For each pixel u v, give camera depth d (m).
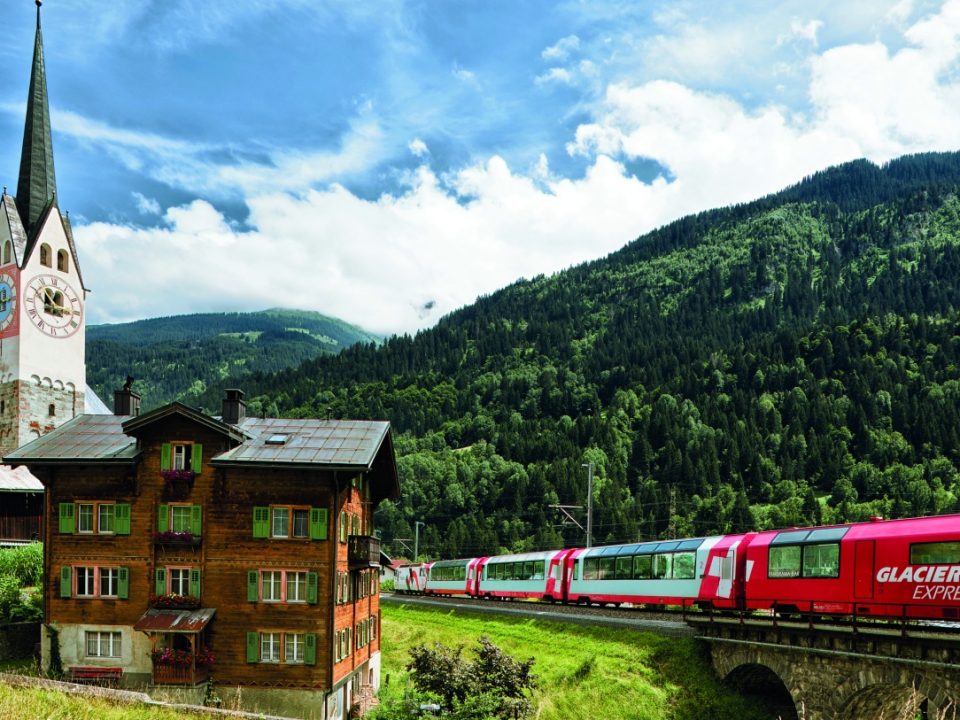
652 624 45.88
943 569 32.16
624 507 149.38
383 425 45.75
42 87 73.88
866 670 33.34
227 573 40.97
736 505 147.50
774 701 40.09
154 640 40.81
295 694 40.03
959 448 171.25
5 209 71.00
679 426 186.75
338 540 41.66
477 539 140.75
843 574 36.19
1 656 44.28
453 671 35.53
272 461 40.72
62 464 41.66
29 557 56.44
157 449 42.06
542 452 183.00
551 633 51.59
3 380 69.88
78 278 74.75
